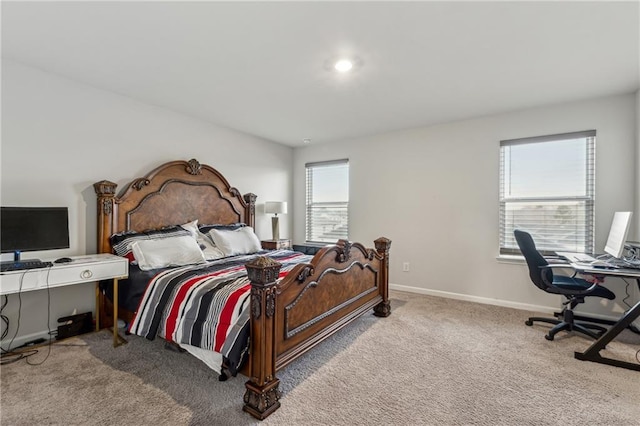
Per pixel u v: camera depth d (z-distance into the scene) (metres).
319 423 1.61
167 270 2.60
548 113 3.34
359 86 2.85
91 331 2.77
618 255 2.54
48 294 2.62
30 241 2.32
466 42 2.10
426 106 3.36
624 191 3.00
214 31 1.99
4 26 1.93
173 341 2.06
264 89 2.92
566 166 3.31
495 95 3.05
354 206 4.71
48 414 1.66
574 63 2.39
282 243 4.52
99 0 1.69
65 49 2.22
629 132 2.98
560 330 2.72
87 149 2.85
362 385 1.96
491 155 3.67
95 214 2.91
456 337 2.70
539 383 1.98
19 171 2.47
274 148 4.98
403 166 4.29
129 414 1.66
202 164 3.83
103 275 2.44
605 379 2.03
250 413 1.66
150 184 3.28
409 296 4.00
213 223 3.95
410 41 2.09
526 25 1.90
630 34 1.99
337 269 2.45
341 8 1.75
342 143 4.83
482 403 1.78
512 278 3.56
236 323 1.75
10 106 2.42
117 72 2.59
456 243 3.90
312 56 2.31
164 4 1.72
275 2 1.70
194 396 1.83
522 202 3.54
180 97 3.14
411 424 1.61
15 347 2.44
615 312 3.05
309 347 2.03
